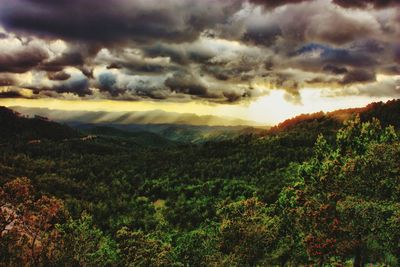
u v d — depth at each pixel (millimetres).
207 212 149500
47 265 48281
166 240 117875
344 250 36750
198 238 86312
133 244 80188
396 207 36625
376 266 41125
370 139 58094
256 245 54219
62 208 48594
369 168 41406
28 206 45625
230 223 58156
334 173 43469
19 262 45375
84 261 58750
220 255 60656
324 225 38062
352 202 38156
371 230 36031
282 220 50781
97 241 69125
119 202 181750
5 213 44188
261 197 137250
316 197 42562
